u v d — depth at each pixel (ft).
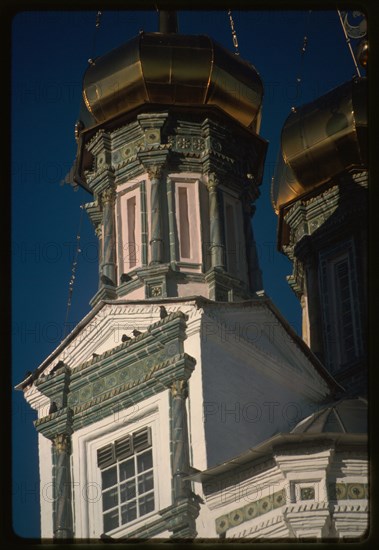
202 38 179.01
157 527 149.59
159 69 176.35
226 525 146.51
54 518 156.46
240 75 179.52
